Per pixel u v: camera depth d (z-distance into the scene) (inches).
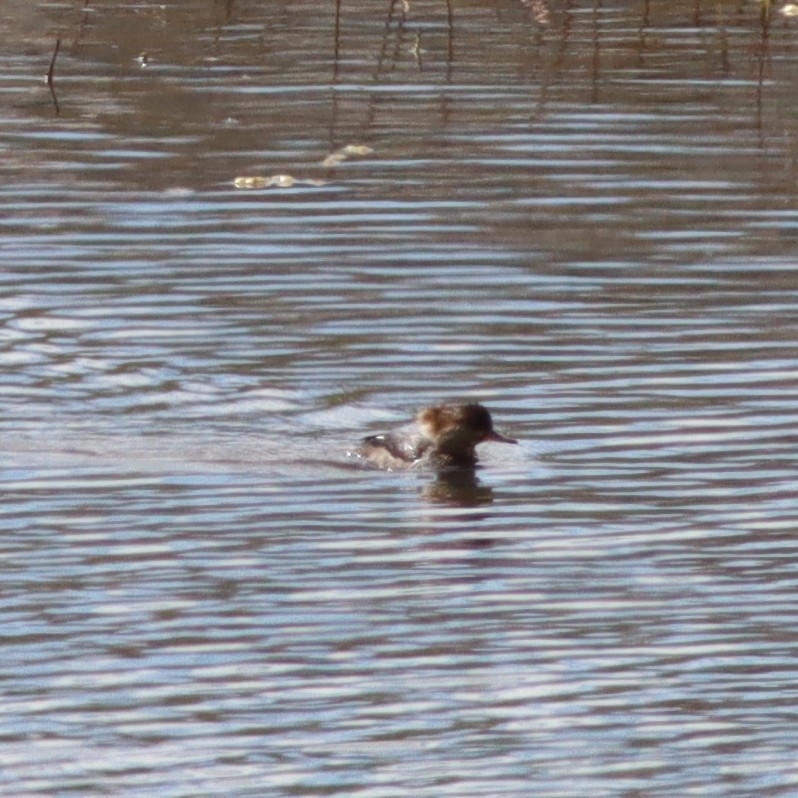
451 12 1035.3
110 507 516.4
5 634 451.2
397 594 470.9
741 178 776.3
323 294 655.1
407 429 552.4
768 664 438.9
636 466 538.3
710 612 462.6
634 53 975.6
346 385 589.0
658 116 863.7
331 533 504.1
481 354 609.6
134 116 868.0
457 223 725.9
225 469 539.8
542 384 589.9
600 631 453.4
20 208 741.3
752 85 912.3
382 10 1068.5
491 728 414.9
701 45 991.0
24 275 670.5
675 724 415.8
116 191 763.4
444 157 807.7
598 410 571.5
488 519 511.8
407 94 900.6
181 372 595.8
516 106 880.3
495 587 474.9
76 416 566.9
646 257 691.4
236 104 884.6
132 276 670.5
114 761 401.7
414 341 619.2
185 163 800.9
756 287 662.5
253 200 752.3
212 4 1079.0
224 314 637.9
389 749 406.6
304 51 978.7
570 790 392.2
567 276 673.0
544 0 1082.7
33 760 402.3
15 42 998.4
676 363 602.2
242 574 480.1
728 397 579.2
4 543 495.5
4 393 580.1
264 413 571.2
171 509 516.4
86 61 960.3
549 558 490.6
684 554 490.9
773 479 529.3
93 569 482.6
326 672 437.1
